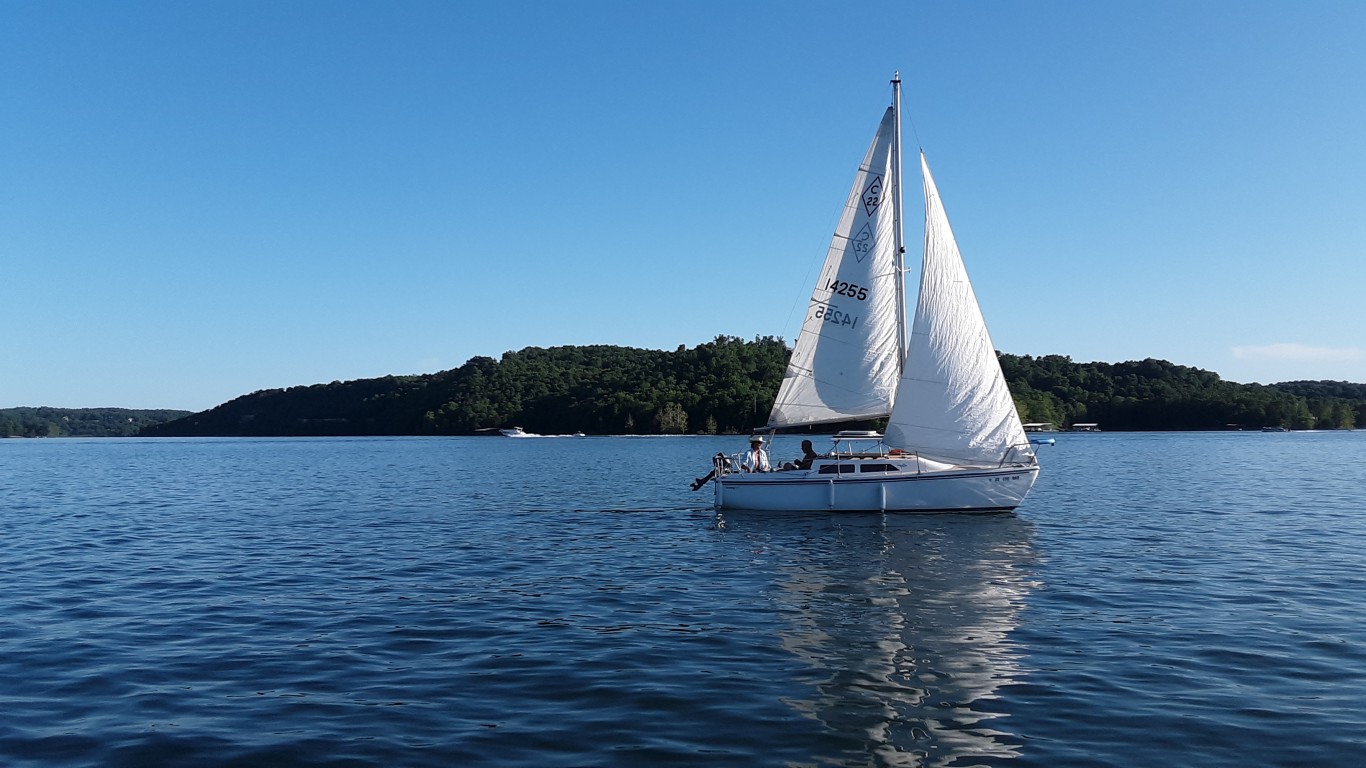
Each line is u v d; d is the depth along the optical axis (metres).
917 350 27.80
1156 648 12.73
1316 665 11.75
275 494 43.72
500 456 85.94
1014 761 8.68
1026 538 24.34
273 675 11.90
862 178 28.38
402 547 24.17
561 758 8.88
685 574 19.48
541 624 14.75
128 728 9.88
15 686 11.47
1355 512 30.58
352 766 8.76
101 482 54.94
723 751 9.01
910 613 15.25
